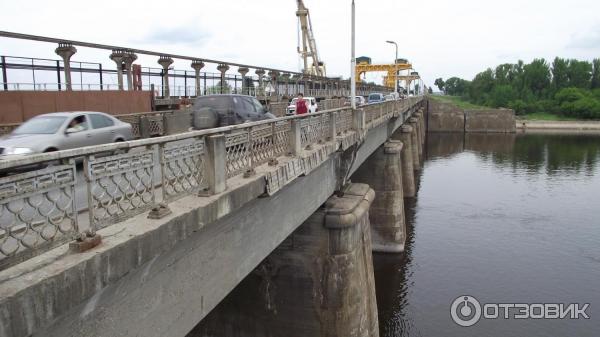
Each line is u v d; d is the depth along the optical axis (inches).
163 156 198.1
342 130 516.7
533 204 1299.2
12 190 137.0
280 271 482.9
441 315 703.1
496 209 1250.0
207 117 511.2
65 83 617.6
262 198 293.1
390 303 740.7
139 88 784.9
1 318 121.6
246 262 295.3
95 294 158.9
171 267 209.5
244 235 288.4
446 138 3063.5
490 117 3363.7
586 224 1111.6
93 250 156.0
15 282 131.6
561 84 4478.3
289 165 325.4
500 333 645.3
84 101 606.2
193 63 944.9
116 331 177.5
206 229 236.4
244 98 564.7
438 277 828.0
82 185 303.1
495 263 880.9
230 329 498.9
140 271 186.4
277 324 487.2
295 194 382.9
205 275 242.2
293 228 388.8
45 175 146.7
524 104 4087.1
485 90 4889.3
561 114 3991.1
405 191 1378.0
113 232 173.2
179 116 722.2
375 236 937.5
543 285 791.1
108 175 171.0
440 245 979.3
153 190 194.7
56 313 138.4
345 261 473.4
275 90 1389.0
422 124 2578.7
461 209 1253.1
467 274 837.2
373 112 768.3
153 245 178.4
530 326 661.3
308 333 480.1
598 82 4448.8
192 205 210.8
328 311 473.7
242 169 269.7
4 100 506.3
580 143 2696.9
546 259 899.4
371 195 551.2
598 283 795.4
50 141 384.2
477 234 1043.9
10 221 195.9
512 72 4813.0
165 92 871.7
